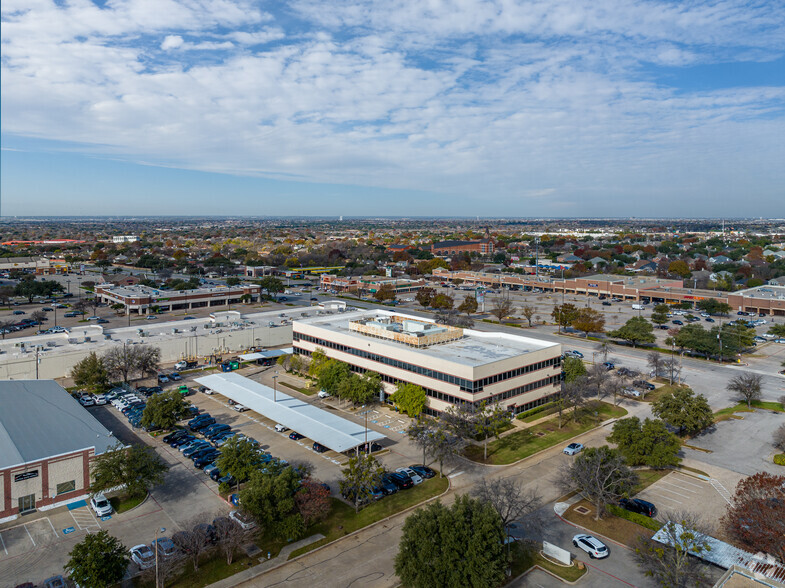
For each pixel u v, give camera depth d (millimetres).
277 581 45625
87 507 58000
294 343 115562
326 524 54688
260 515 50625
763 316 175625
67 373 103688
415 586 42344
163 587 44281
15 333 140375
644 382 99938
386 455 71250
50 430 65625
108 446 61844
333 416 79938
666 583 44281
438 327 101750
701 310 184250
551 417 86312
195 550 46719
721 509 57656
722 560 47188
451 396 80375
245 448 61688
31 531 53219
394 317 113875
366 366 96375
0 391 76500
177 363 114500
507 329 156375
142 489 58375
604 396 95625
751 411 89062
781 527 45688
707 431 80625
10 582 45094
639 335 131125
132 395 91750
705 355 125312
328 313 150875
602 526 54625
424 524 44000
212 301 192000
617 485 57031
